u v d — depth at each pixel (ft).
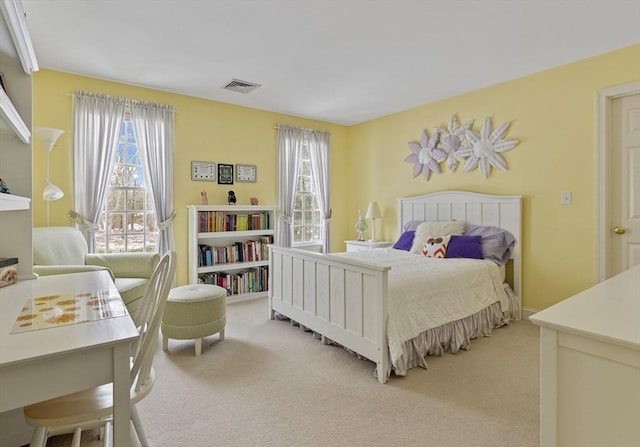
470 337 9.60
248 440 5.59
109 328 3.56
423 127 14.79
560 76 10.79
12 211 5.95
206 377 7.65
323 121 17.53
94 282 5.72
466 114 13.24
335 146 18.11
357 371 7.93
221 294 9.47
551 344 3.15
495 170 12.43
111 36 8.93
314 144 17.07
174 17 8.04
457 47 9.54
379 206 16.81
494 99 12.39
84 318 3.85
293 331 10.50
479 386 7.28
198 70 11.17
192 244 13.42
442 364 8.32
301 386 7.27
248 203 15.24
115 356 3.30
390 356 7.41
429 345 8.48
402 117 15.66
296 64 10.68
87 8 7.66
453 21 8.21
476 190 12.98
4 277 5.37
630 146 9.75
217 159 14.40
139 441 4.84
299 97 13.80
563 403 3.11
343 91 13.12
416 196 15.03
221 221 13.94
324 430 5.85
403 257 11.56
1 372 2.89
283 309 10.96
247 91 13.15
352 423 6.04
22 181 6.12
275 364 8.29
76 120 11.33
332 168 18.01
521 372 7.90
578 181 10.47
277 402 6.68
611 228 10.05
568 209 10.69
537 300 11.37
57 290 5.14
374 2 7.46
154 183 12.78
